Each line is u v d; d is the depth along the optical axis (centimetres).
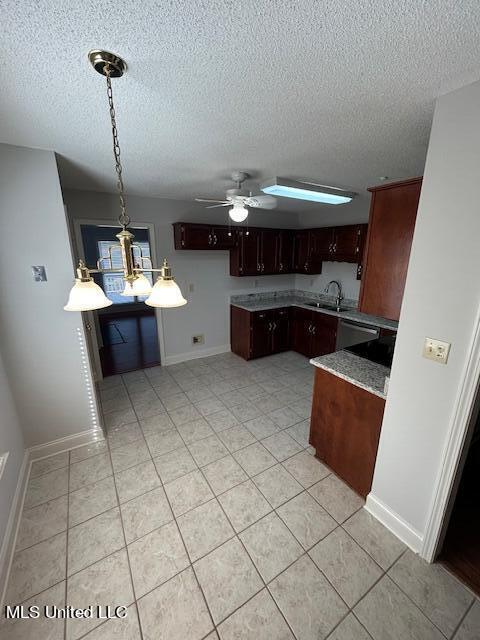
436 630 125
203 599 136
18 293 197
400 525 164
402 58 98
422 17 81
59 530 169
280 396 323
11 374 204
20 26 83
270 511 182
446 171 122
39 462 221
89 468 216
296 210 463
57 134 163
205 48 94
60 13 79
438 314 132
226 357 441
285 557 154
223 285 439
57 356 218
